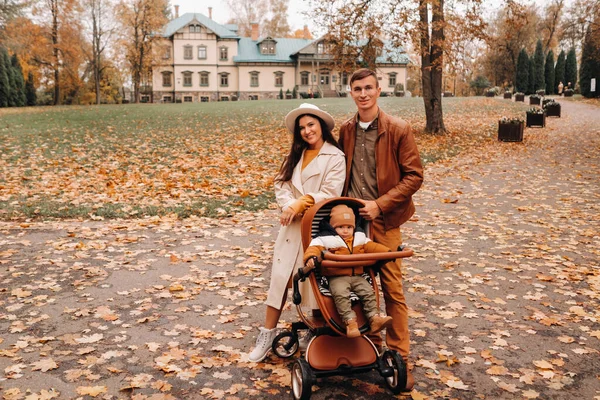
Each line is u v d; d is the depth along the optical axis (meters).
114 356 4.07
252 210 9.30
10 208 9.06
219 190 10.76
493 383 3.73
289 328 4.30
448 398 3.53
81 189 10.78
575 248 7.02
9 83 44.81
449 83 80.12
